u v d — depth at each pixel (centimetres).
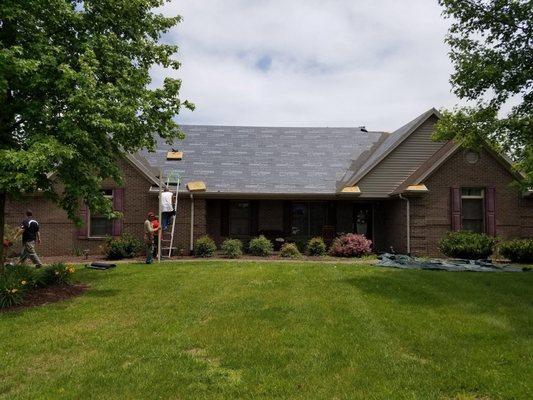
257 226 2167
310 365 580
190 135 2477
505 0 1015
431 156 2081
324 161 2278
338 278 1220
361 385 520
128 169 1975
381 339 682
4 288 940
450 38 1112
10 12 938
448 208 1917
